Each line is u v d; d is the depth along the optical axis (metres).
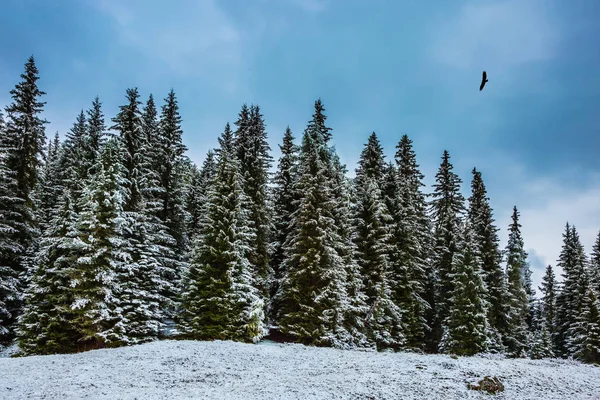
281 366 15.75
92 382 11.88
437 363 17.58
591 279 41.62
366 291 29.17
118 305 21.31
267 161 31.55
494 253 36.31
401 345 29.72
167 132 28.98
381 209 29.67
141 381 12.25
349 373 14.93
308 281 25.03
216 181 25.52
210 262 24.16
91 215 20.86
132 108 26.20
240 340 22.95
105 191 21.33
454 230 37.00
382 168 36.38
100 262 20.83
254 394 11.22
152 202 25.05
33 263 25.08
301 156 29.66
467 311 29.38
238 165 27.62
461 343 29.00
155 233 25.06
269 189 31.52
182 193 29.39
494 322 34.47
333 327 24.36
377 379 14.08
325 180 26.78
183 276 24.02
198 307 22.98
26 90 27.70
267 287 27.27
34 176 27.75
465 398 12.59
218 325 22.70
